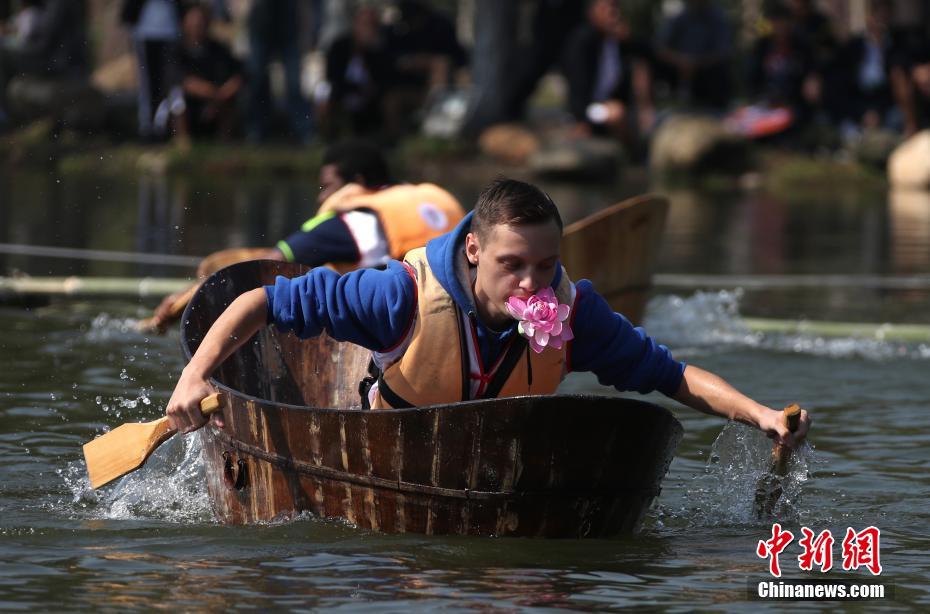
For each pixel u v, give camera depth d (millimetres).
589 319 14875
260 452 14891
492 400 13547
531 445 13750
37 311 30031
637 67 75500
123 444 15008
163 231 46250
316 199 58375
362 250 22938
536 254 13953
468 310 14359
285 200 57781
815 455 18703
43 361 24406
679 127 73188
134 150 69688
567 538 14289
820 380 24312
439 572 13070
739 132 76062
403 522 14227
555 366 14781
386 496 14188
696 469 18062
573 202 58812
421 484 14031
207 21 69062
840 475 17703
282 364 17719
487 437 13727
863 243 47656
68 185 61594
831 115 78000
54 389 22109
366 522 14391
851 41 77375
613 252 27688
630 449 14133
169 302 25547
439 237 14844
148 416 20453
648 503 14875
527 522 14086
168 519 15234
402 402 14703
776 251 45062
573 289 14867
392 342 14609
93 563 13398
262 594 12414
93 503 15914
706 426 20781
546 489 13953
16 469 17359
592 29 74312
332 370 18047
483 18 77188
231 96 70188
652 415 14102
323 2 87250
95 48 99500
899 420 21078
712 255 43750
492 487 13906
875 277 38719
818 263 42031
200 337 16875
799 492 15664
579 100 74500
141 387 22406
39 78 71125
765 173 73625
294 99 73125
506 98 78062
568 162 69875
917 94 76250
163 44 68250
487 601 12273
